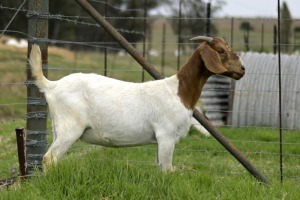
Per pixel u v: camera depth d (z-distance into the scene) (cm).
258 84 1257
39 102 712
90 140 639
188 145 959
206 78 643
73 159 621
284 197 582
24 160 652
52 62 2612
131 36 2948
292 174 782
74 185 566
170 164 633
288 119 1221
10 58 2508
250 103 1258
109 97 619
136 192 557
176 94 630
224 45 633
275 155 912
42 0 708
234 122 1276
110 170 591
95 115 620
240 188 600
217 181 620
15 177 660
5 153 887
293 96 1221
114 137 628
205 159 863
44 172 594
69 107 616
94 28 3503
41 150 719
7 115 1750
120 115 618
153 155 905
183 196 561
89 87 620
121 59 3509
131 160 835
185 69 637
